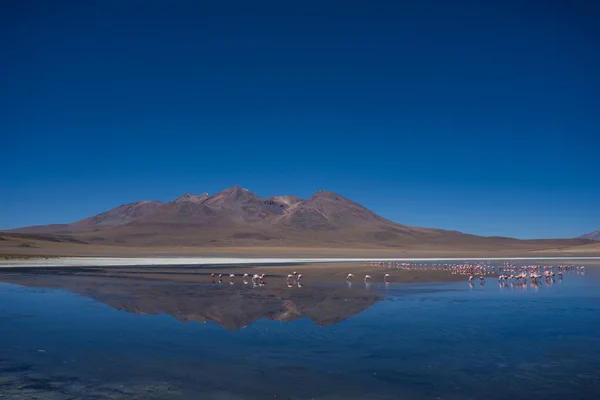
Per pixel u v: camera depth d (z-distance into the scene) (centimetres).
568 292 3059
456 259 10031
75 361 1329
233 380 1170
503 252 16738
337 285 3525
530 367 1277
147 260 8012
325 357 1373
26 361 1327
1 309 2220
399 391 1097
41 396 1057
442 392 1089
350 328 1781
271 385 1134
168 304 2409
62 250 12431
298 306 2352
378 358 1363
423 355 1393
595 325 1842
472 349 1465
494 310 2225
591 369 1263
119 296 2738
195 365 1295
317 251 18062
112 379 1176
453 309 2264
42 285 3369
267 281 3859
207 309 2245
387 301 2555
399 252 17512
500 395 1071
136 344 1523
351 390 1102
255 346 1498
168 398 1048
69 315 2059
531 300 2611
